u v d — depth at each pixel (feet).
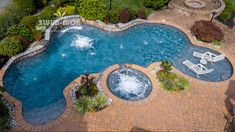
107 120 70.79
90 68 89.51
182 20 118.01
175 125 71.61
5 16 95.66
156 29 111.65
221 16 121.29
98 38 103.09
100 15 106.63
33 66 88.12
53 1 110.01
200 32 105.91
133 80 84.79
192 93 82.07
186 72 91.20
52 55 93.20
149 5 120.98
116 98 77.41
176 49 102.32
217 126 72.79
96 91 77.15
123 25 107.76
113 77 85.46
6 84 80.59
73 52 95.30
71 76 85.97
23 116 71.15
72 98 76.33
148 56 97.25
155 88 82.28
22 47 88.28
